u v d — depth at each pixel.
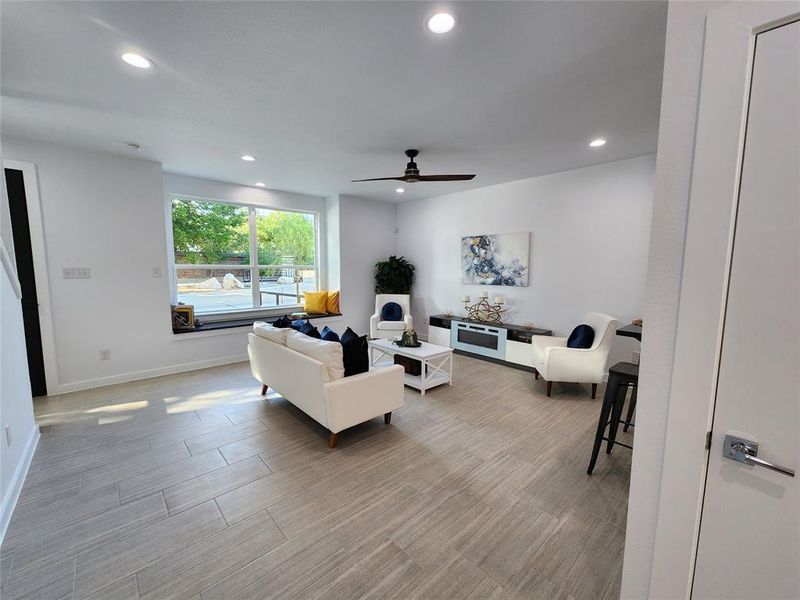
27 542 1.72
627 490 2.15
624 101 2.46
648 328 1.03
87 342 3.79
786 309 0.82
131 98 2.44
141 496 2.07
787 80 0.78
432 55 1.92
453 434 2.86
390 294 6.23
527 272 4.79
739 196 0.85
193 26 1.69
